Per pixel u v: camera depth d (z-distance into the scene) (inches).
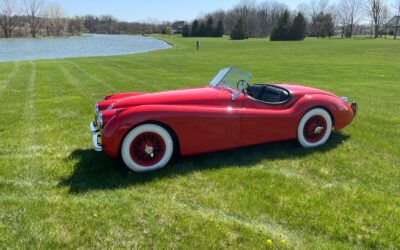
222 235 115.3
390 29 3681.1
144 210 130.6
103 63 867.4
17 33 3348.9
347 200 139.1
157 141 165.0
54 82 495.8
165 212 129.3
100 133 170.2
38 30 3481.8
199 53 1322.6
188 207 134.2
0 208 130.5
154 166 166.7
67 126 248.7
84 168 169.8
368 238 114.7
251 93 216.1
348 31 3641.7
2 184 151.5
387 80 538.6
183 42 2304.4
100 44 2255.2
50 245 110.1
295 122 190.7
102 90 422.6
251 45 1847.9
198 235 115.3
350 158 184.4
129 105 172.2
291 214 128.8
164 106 164.7
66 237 113.7
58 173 163.8
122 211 129.6
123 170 167.3
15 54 1397.6
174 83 499.5
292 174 165.5
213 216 127.0
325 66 778.2
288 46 1705.2
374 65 793.6
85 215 126.5
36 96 375.2
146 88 445.7
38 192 144.6
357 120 264.8
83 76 578.9
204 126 168.4
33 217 124.6
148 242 112.2
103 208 131.6
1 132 233.3
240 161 180.1
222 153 190.1
